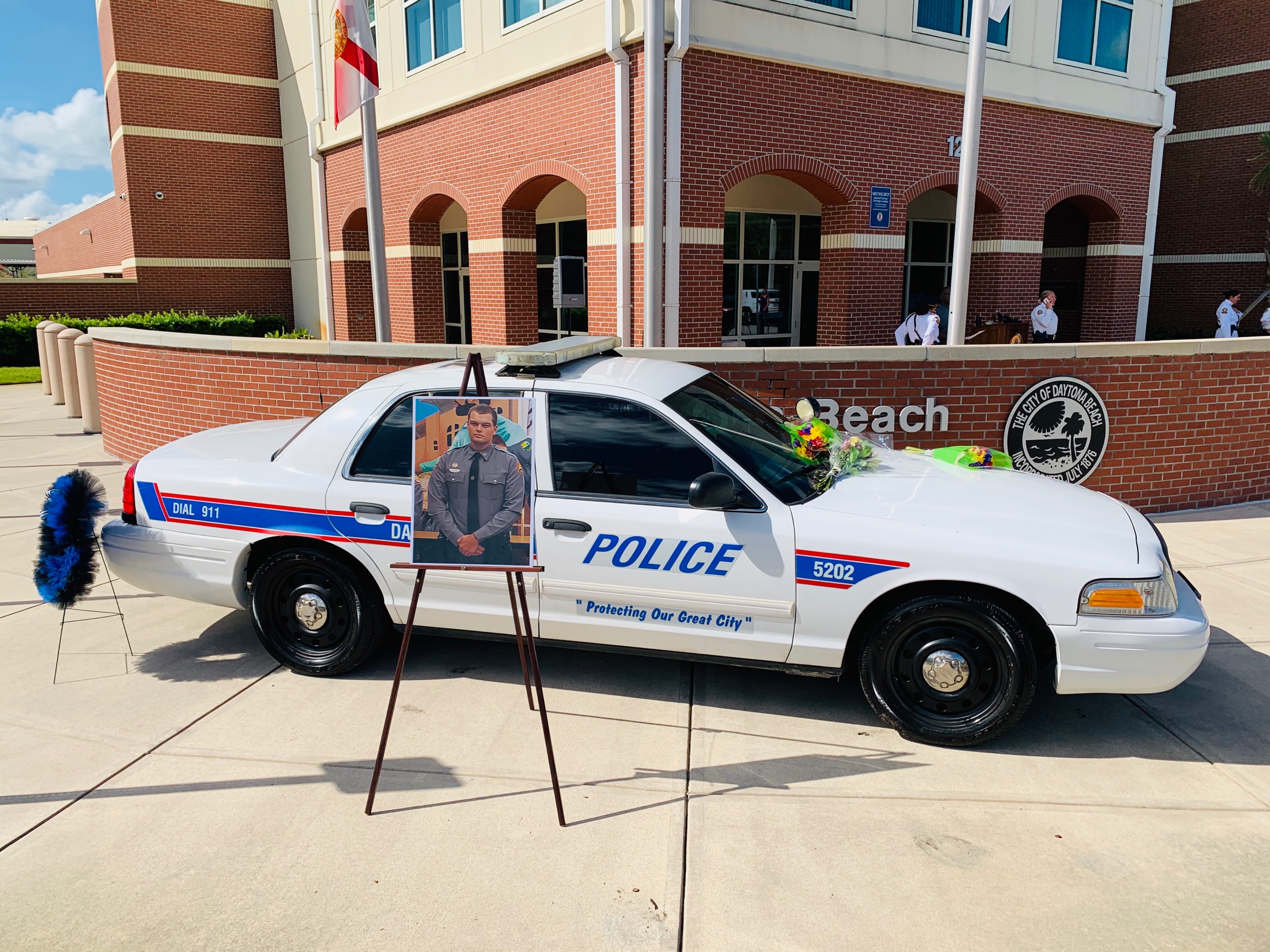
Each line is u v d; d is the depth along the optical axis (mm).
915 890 3291
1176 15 25125
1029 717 4633
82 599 5348
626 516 4449
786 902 3229
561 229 16688
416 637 5637
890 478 4793
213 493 5023
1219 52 24422
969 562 4109
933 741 4293
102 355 11078
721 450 4453
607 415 4590
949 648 4227
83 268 39688
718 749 4281
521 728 4473
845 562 4230
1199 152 25141
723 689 4930
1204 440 8336
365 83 9930
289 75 23031
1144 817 3750
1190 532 7730
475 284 14641
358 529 4793
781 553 4293
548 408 4637
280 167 24234
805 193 16125
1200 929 3100
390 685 4957
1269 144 22734
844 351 7500
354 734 4418
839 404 7590
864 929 3098
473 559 3676
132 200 22594
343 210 18594
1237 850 3533
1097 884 3326
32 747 4320
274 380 8734
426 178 15469
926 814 3760
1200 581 6492
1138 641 4043
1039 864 3441
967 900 3242
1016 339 13680
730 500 4188
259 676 5090
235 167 23672
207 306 23875
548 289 17312
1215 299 25203
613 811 3777
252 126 23719
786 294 16312
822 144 12289
